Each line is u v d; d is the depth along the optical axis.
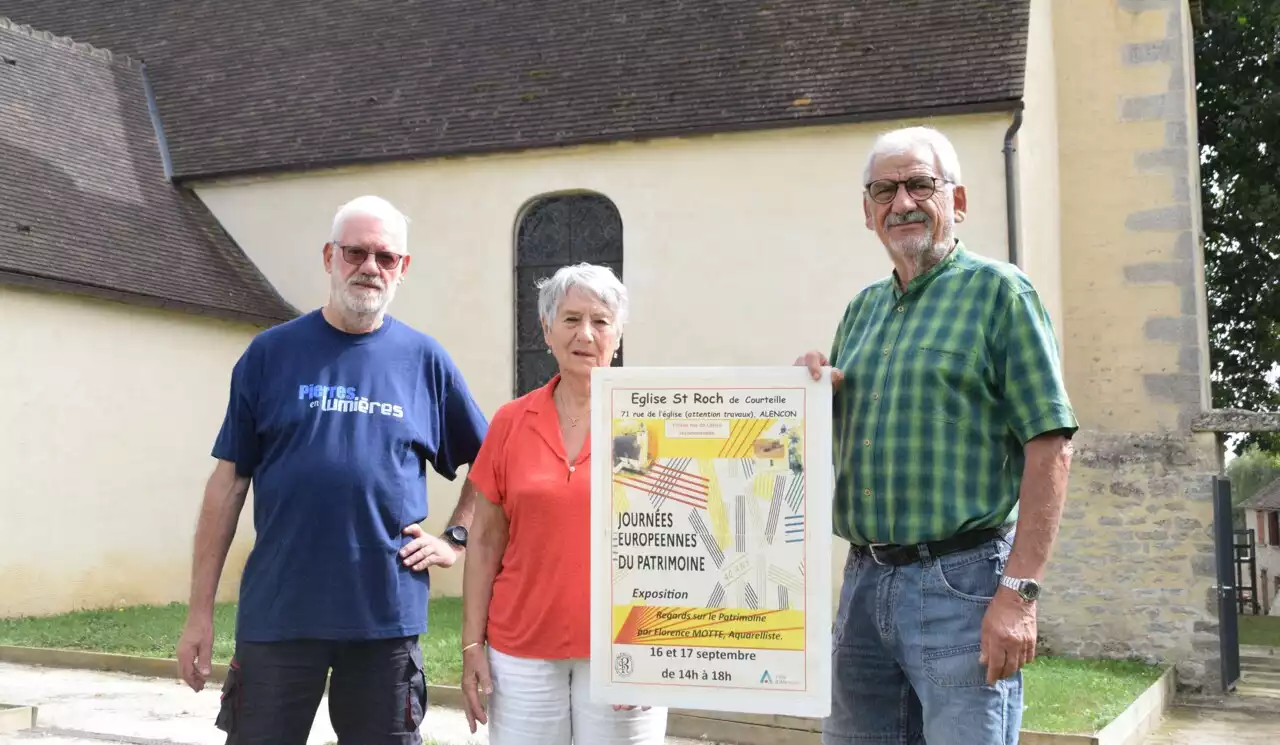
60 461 11.68
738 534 3.11
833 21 13.18
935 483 3.03
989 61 11.81
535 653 3.37
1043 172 12.45
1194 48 19.02
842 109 12.03
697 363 12.58
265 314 13.80
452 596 13.12
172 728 6.94
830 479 3.06
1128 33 13.10
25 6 18.88
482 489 3.58
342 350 3.66
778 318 12.33
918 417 3.06
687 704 3.12
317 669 3.50
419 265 13.84
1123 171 12.98
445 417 3.91
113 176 14.00
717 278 12.58
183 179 14.81
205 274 13.61
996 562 3.03
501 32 15.00
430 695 7.50
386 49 15.52
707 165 12.69
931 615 3.03
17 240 11.62
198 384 13.28
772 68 12.91
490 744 3.47
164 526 12.78
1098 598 10.84
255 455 3.65
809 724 6.68
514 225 13.54
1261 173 19.12
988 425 3.06
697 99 12.91
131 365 12.49
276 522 3.50
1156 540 10.71
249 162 14.57
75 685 8.27
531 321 13.50
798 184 12.33
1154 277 12.72
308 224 14.39
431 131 13.95
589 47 14.23
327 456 3.51
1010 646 2.87
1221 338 19.77
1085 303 12.95
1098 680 8.91
